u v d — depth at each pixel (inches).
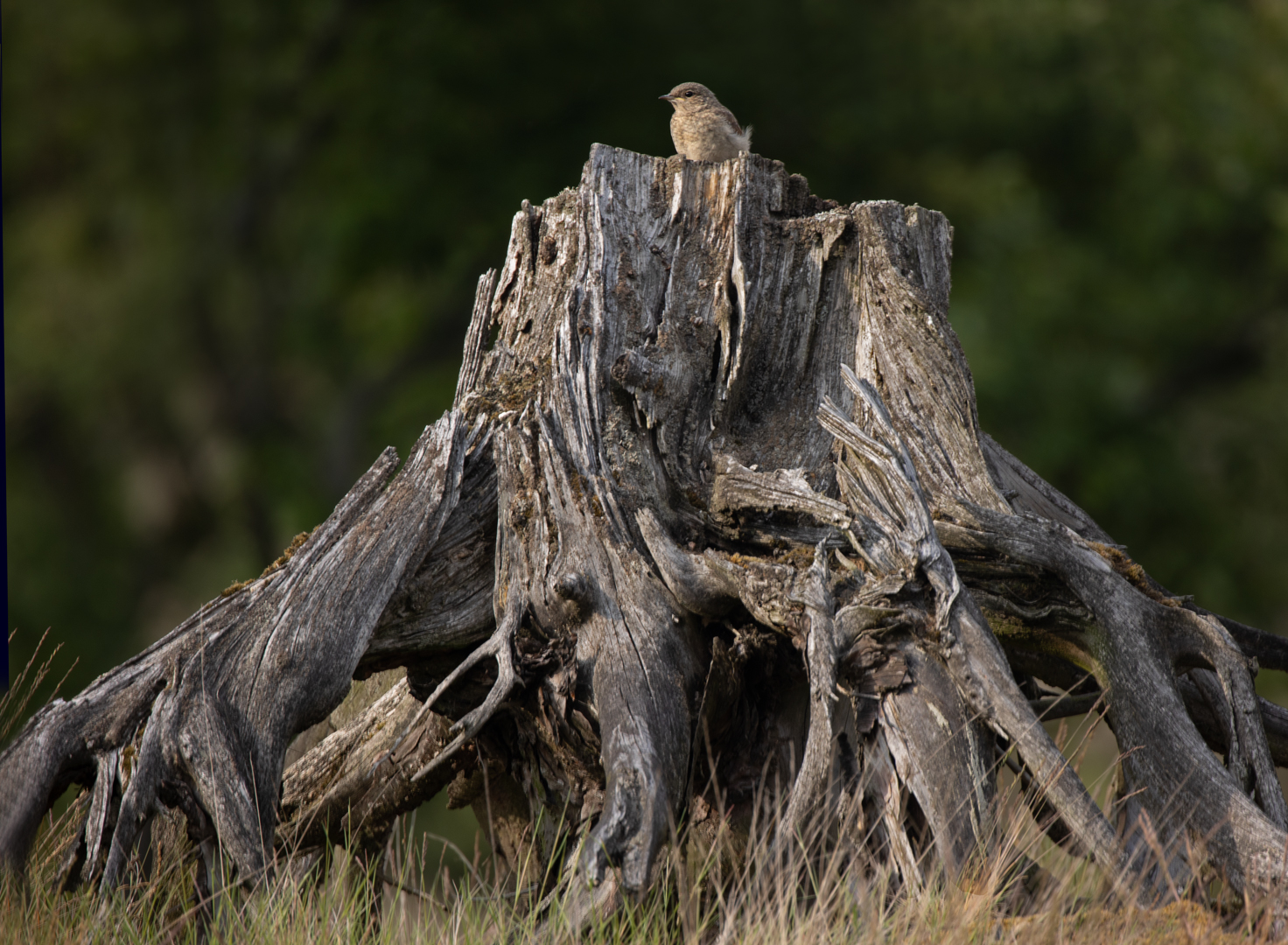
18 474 1579.7
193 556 1657.2
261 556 1560.0
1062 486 1408.7
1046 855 414.9
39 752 395.2
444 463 476.1
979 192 1441.9
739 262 525.3
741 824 432.8
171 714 402.3
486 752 464.8
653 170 561.9
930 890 370.3
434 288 1588.3
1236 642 457.7
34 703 986.1
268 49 1525.6
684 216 550.9
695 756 420.5
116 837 382.3
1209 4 1492.4
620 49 1423.5
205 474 1603.1
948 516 454.3
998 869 366.9
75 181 1569.9
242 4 1508.4
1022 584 443.5
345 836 490.6
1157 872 382.3
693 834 434.0
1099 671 424.5
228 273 1544.0
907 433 491.5
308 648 427.2
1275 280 1566.2
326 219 1498.5
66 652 1521.9
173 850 433.1
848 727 413.4
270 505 1544.0
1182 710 405.4
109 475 1612.9
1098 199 1517.0
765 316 533.3
